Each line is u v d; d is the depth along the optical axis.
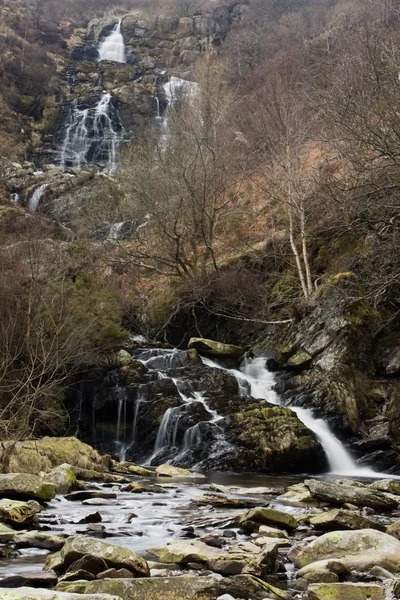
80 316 17.72
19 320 15.70
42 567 5.56
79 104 56.56
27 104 55.66
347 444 16.66
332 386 17.61
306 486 10.10
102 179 39.81
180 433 16.27
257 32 62.53
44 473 11.07
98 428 17.81
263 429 15.74
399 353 18.31
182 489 11.12
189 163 25.50
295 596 4.93
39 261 18.62
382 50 18.02
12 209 34.41
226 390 18.22
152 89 59.16
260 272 24.38
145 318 24.39
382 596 4.81
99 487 10.82
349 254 21.67
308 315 20.33
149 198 25.31
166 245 25.19
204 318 24.23
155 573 5.43
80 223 30.62
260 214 27.77
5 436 12.47
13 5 72.56
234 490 11.07
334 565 5.43
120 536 6.99
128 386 17.67
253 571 5.41
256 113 29.88
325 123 22.22
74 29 76.62
